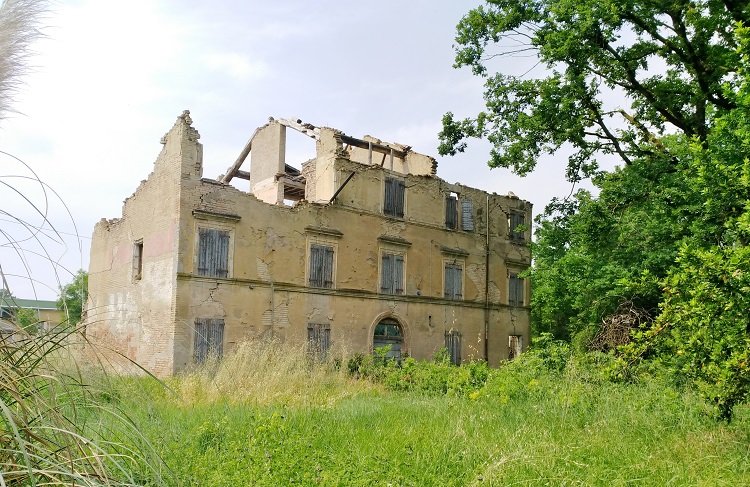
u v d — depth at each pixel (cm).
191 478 454
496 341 2914
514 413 961
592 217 1748
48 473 237
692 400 888
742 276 652
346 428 816
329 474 517
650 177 1656
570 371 1146
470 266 2850
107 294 2425
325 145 2478
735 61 1277
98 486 240
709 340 698
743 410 838
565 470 582
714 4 1530
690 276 697
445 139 1902
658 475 594
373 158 2953
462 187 2859
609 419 866
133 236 2284
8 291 288
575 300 2252
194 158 2073
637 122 1806
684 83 1653
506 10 1741
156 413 361
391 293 2538
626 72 1683
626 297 1714
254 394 1088
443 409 1023
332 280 2364
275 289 2209
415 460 609
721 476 591
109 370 329
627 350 777
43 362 282
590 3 1552
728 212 949
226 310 2088
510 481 556
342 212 2425
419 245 2659
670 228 1683
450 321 2734
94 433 295
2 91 273
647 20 1584
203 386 1116
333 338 2339
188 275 2017
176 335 1969
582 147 1781
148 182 2223
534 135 1753
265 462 540
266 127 2727
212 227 2086
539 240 2231
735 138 904
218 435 679
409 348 2572
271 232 2222
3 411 223
